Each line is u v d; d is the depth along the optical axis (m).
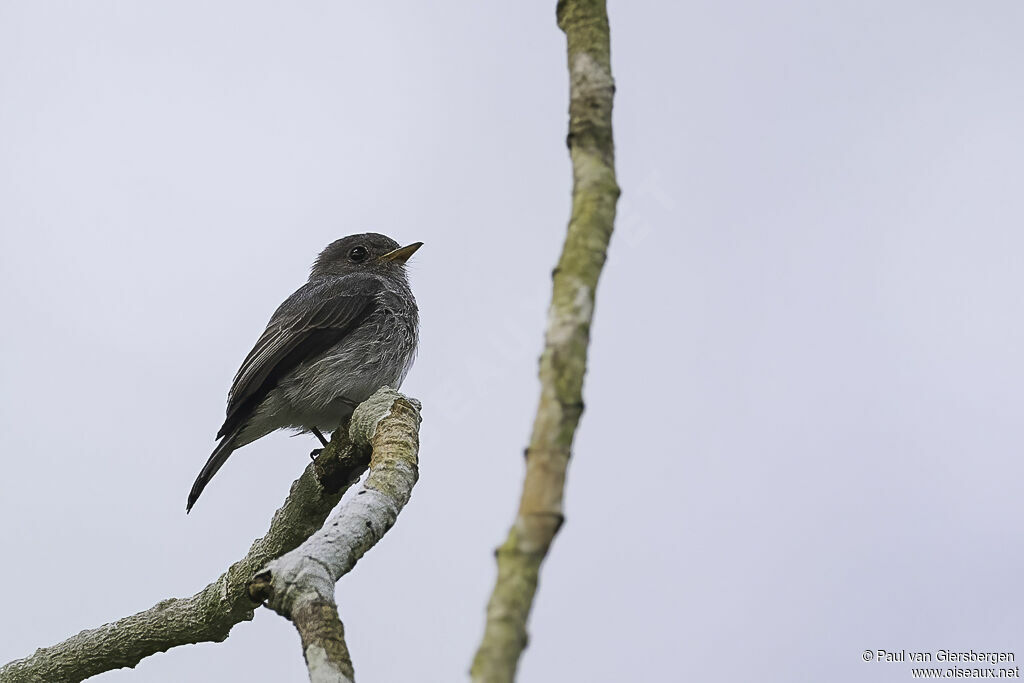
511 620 3.71
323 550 6.70
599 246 4.79
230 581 11.09
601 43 5.41
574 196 5.02
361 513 7.41
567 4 5.55
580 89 5.29
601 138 5.15
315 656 5.91
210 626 11.15
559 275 4.71
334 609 6.25
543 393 4.32
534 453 4.14
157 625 11.20
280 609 6.40
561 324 4.52
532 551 3.87
